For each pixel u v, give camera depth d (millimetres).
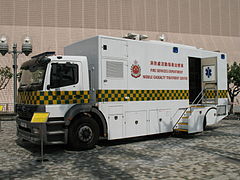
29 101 6926
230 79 16500
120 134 7637
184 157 6227
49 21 28828
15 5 28172
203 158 6113
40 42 27609
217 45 35125
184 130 8945
